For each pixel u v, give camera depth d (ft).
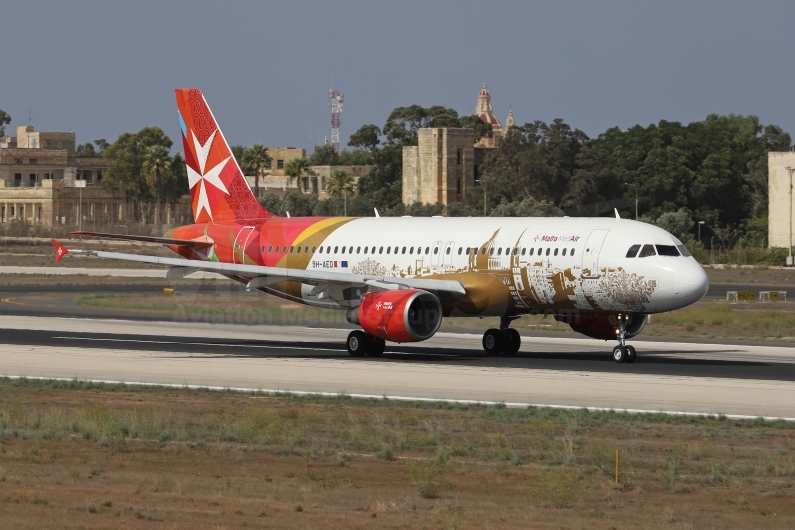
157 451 308.19
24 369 495.41
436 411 381.60
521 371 487.61
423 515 237.45
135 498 250.16
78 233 597.52
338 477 275.80
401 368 499.10
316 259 606.14
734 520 237.45
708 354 563.48
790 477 278.26
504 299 540.93
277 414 366.02
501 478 275.18
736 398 407.64
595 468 287.07
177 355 552.41
